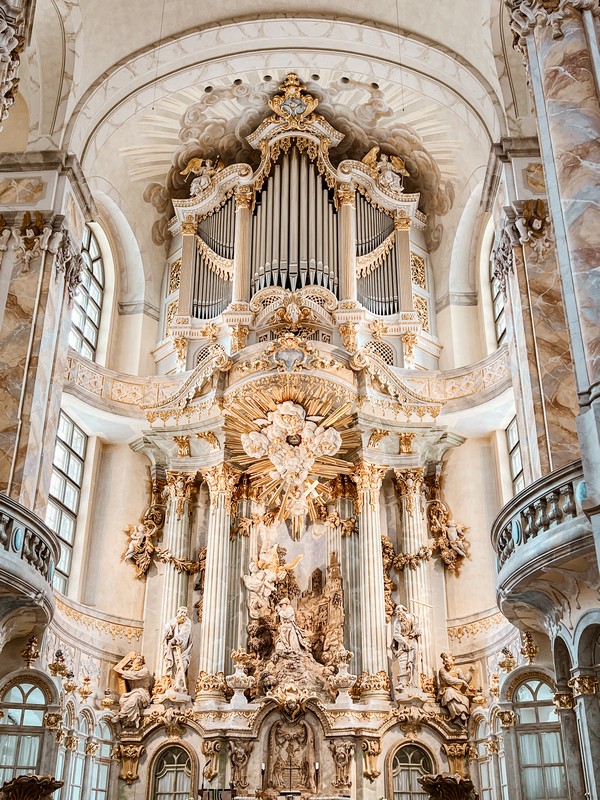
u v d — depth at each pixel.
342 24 19.53
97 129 19.06
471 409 19.83
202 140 22.22
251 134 22.20
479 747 17.44
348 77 20.81
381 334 20.91
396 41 19.38
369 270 21.48
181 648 18.86
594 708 11.48
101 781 17.48
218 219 22.22
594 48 11.91
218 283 21.58
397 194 21.94
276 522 20.67
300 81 21.36
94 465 20.55
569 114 11.60
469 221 21.66
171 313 22.20
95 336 21.45
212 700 18.20
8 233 16.64
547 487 11.34
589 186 11.07
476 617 18.97
